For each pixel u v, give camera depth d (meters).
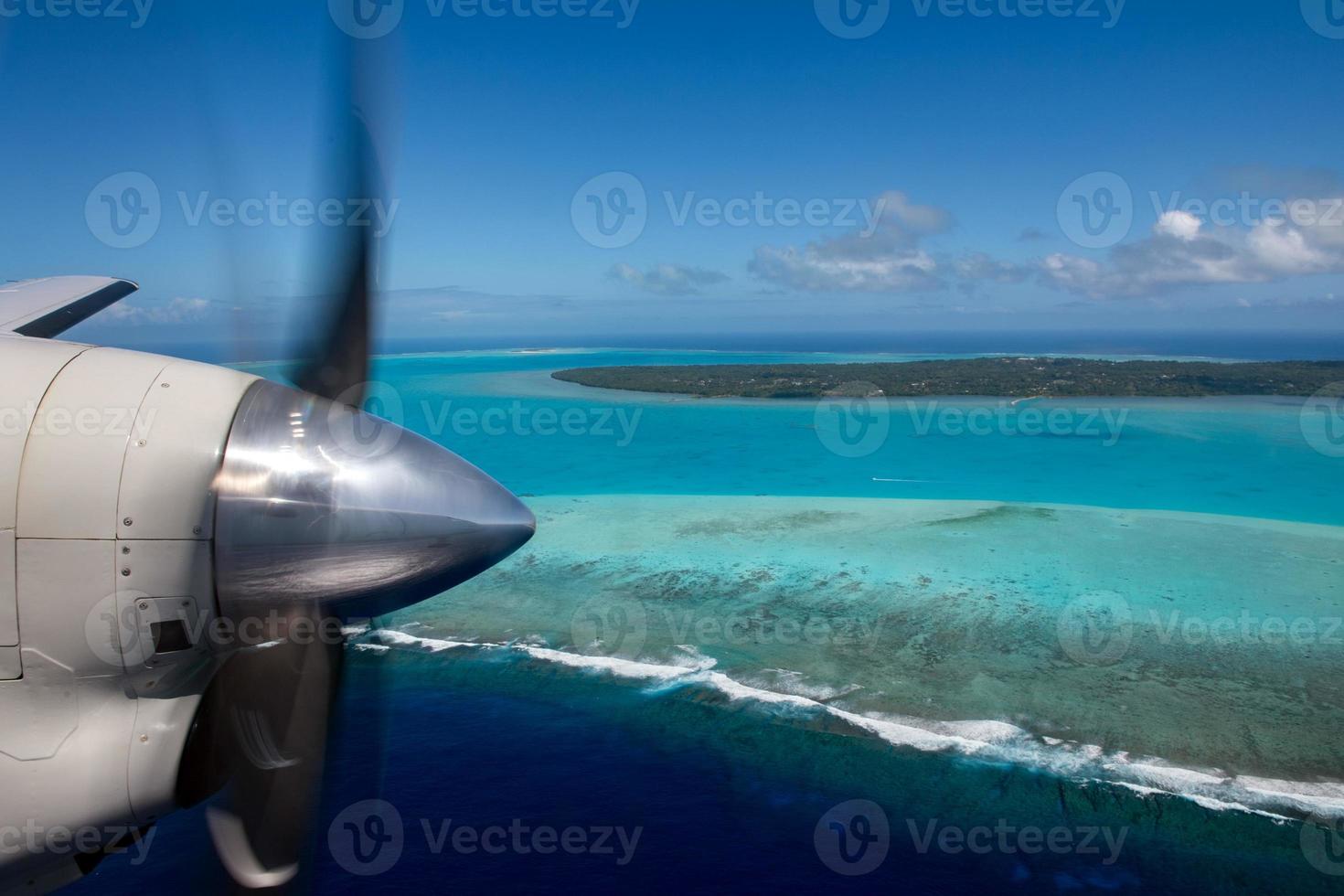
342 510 2.17
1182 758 5.86
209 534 2.08
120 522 2.03
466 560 2.36
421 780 5.64
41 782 2.08
